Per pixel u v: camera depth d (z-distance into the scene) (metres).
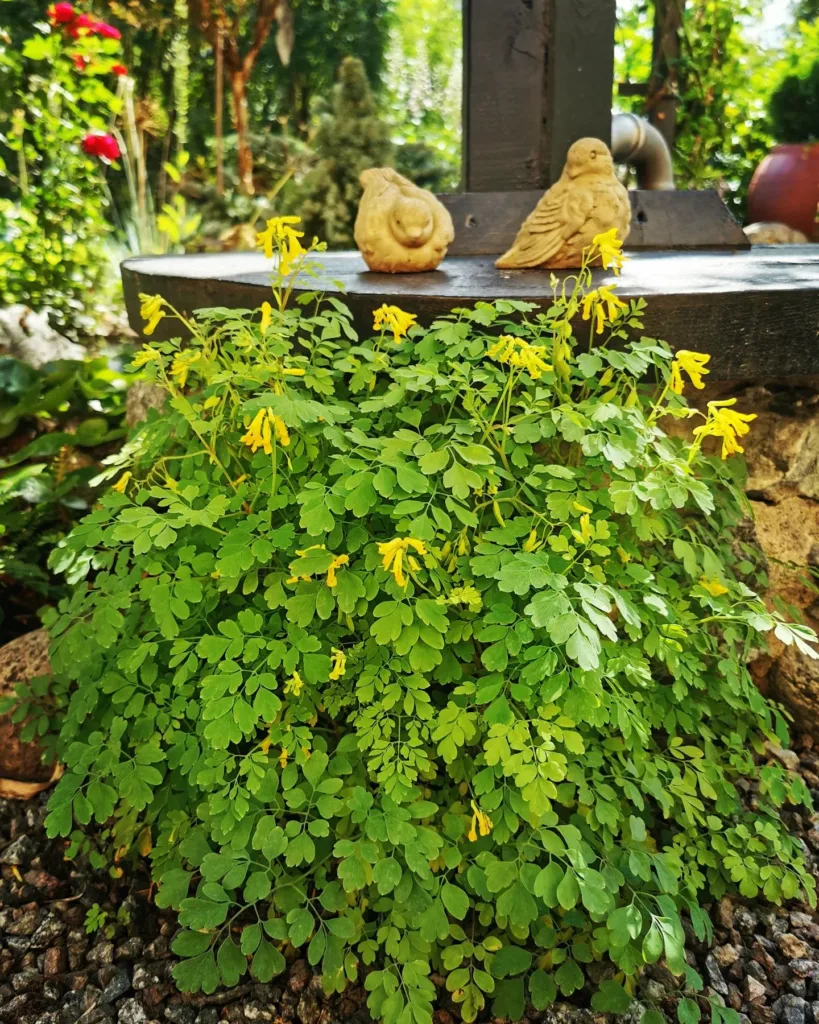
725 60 6.05
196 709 1.58
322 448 1.75
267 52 8.82
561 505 1.58
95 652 1.79
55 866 1.98
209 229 6.25
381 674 1.54
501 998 1.48
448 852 1.47
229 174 7.07
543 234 2.62
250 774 1.44
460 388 1.69
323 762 1.49
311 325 1.91
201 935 1.45
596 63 3.45
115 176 7.02
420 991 1.40
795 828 1.99
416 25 10.29
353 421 1.70
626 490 1.56
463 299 2.07
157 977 1.68
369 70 9.79
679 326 2.03
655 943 1.39
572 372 1.83
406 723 1.55
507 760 1.40
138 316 2.97
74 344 4.21
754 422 2.33
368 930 1.54
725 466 1.98
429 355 1.83
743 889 1.67
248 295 2.36
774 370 2.10
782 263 2.73
